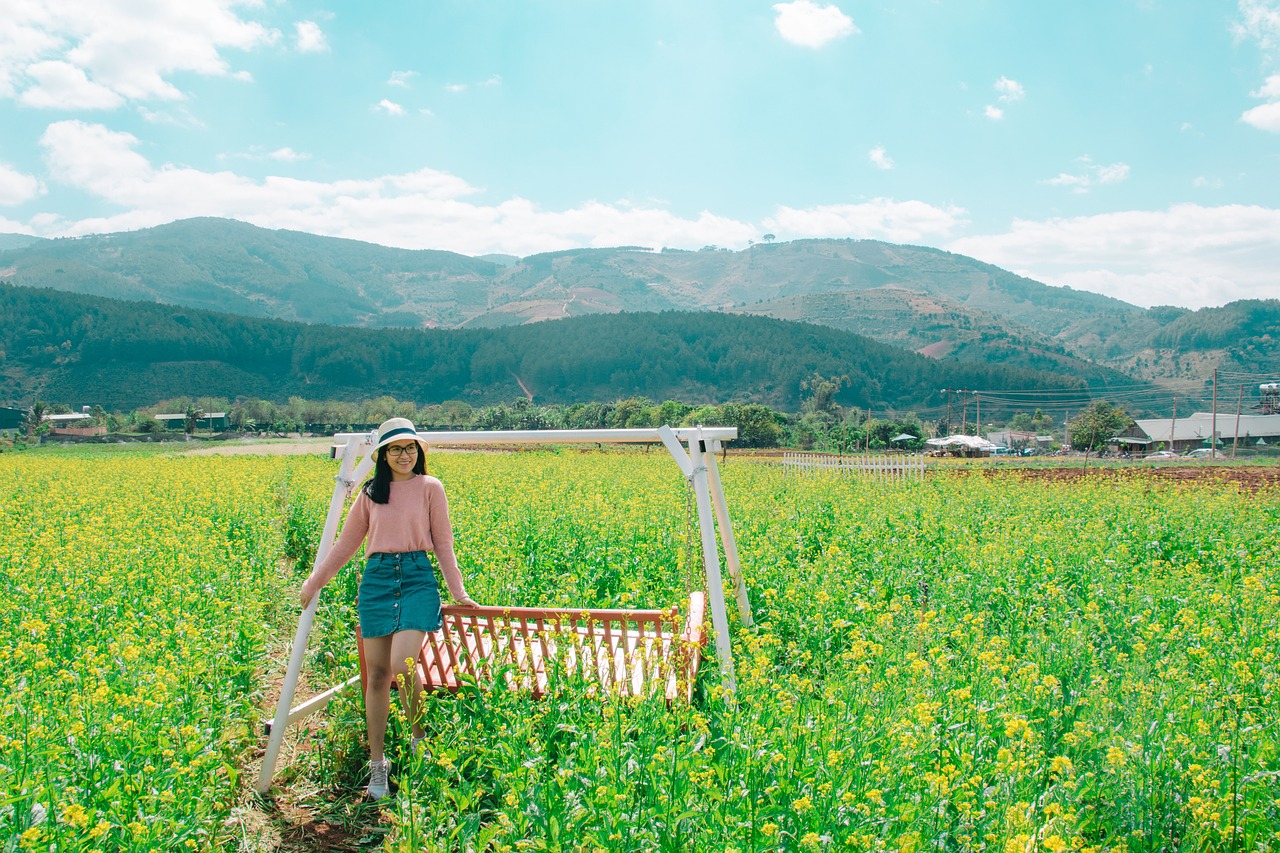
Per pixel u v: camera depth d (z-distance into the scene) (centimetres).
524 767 411
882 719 447
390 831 459
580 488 1792
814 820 355
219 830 455
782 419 8512
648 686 479
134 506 1578
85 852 358
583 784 402
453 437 591
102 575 838
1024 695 492
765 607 754
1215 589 777
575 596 777
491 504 1454
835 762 382
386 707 513
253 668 662
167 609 739
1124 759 399
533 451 5131
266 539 1225
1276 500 1622
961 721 445
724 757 418
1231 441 10669
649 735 429
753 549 939
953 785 375
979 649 597
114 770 420
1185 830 378
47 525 1303
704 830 356
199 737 467
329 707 599
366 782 531
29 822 372
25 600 758
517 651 574
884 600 803
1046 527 1173
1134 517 1309
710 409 7012
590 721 452
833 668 623
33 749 425
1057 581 830
